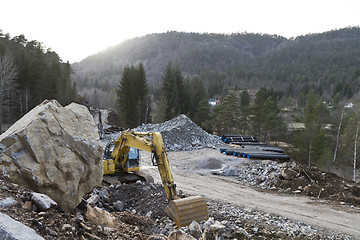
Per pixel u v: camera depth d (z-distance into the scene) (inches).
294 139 1657.2
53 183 222.5
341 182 680.4
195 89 2950.3
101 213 294.0
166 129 1376.7
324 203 561.6
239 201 568.1
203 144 1320.1
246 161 944.9
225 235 350.0
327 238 386.3
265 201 572.7
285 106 4315.9
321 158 1444.4
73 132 251.0
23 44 3120.1
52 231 184.2
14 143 217.0
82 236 203.8
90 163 257.4
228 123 2282.2
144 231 326.3
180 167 927.7
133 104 2294.5
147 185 519.2
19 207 189.3
